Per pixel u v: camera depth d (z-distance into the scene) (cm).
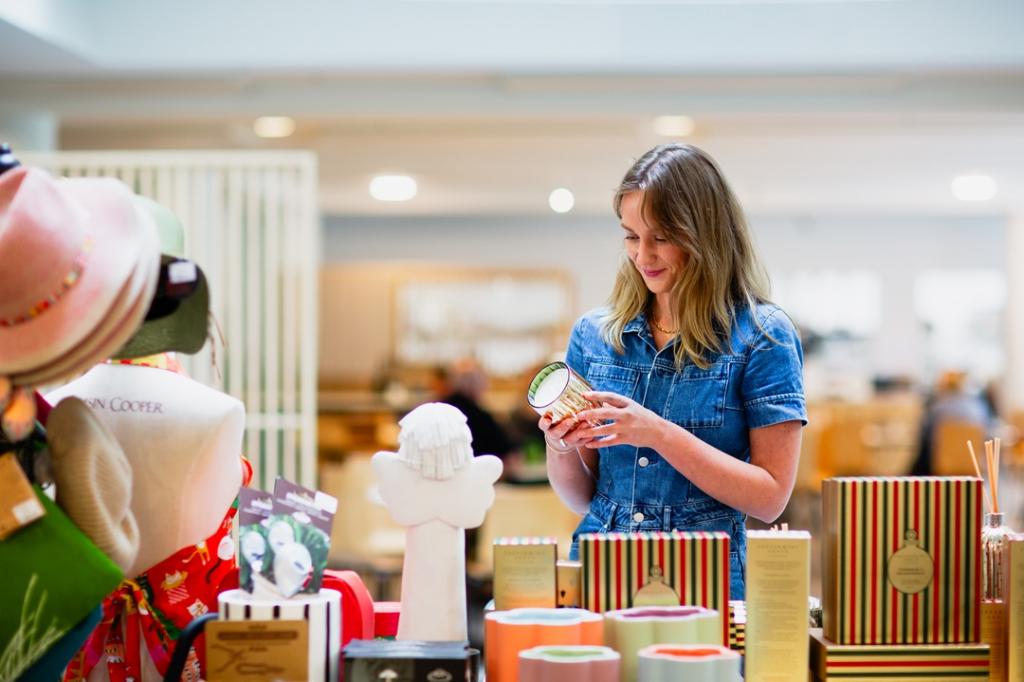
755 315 190
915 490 169
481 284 1302
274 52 514
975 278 1311
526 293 1304
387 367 1295
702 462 178
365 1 515
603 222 1309
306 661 156
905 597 168
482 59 519
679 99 577
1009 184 959
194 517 172
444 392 830
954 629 168
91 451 150
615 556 167
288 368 479
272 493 171
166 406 171
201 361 479
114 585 148
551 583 169
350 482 555
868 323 1315
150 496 169
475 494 169
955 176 919
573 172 903
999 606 173
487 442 651
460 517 169
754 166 873
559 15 520
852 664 166
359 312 1301
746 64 532
